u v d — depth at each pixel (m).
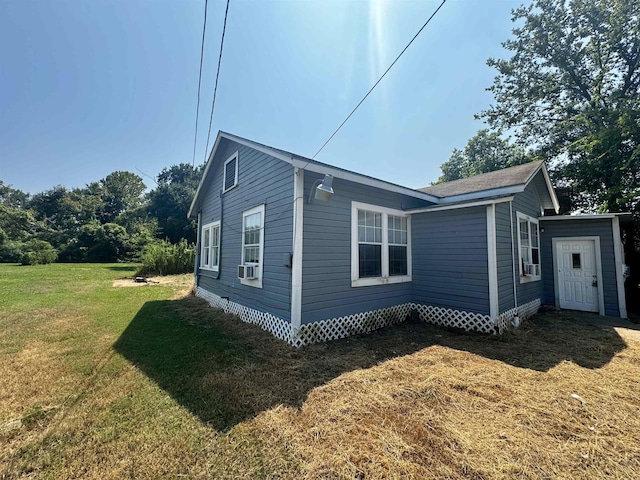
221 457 2.11
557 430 2.44
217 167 9.04
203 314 7.20
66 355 4.23
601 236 7.62
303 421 2.56
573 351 4.53
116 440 2.29
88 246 30.95
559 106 14.55
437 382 3.36
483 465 2.03
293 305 4.71
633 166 10.17
